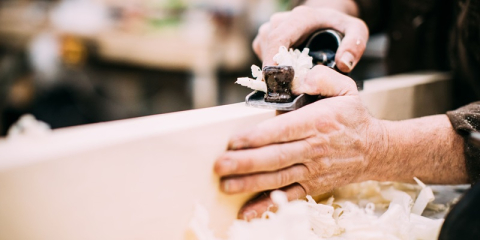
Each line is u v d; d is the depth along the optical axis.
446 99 0.98
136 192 0.45
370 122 0.59
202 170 0.49
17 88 1.73
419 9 1.02
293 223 0.48
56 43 1.79
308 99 0.59
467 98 0.98
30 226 0.41
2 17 1.72
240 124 0.52
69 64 1.81
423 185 0.62
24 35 1.75
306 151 0.53
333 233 0.55
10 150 0.42
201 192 0.49
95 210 0.43
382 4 1.04
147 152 0.45
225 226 0.52
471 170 0.63
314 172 0.55
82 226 0.43
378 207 0.62
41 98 1.76
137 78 1.91
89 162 0.43
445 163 0.63
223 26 1.87
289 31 0.65
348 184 0.61
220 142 0.50
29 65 1.75
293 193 0.54
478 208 0.44
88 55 1.83
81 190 0.43
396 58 1.09
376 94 0.76
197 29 1.86
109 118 1.90
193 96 1.95
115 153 0.44
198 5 1.85
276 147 0.51
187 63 1.90
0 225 0.40
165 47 1.87
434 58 1.06
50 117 1.77
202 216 0.48
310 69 0.61
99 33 1.82
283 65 0.57
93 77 1.85
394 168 0.62
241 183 0.50
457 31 0.86
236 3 1.86
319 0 0.93
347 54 0.65
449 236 0.45
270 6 1.87
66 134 0.45
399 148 0.61
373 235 0.54
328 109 0.55
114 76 1.89
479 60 0.84
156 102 1.96
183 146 0.48
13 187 0.40
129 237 0.45
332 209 0.55
